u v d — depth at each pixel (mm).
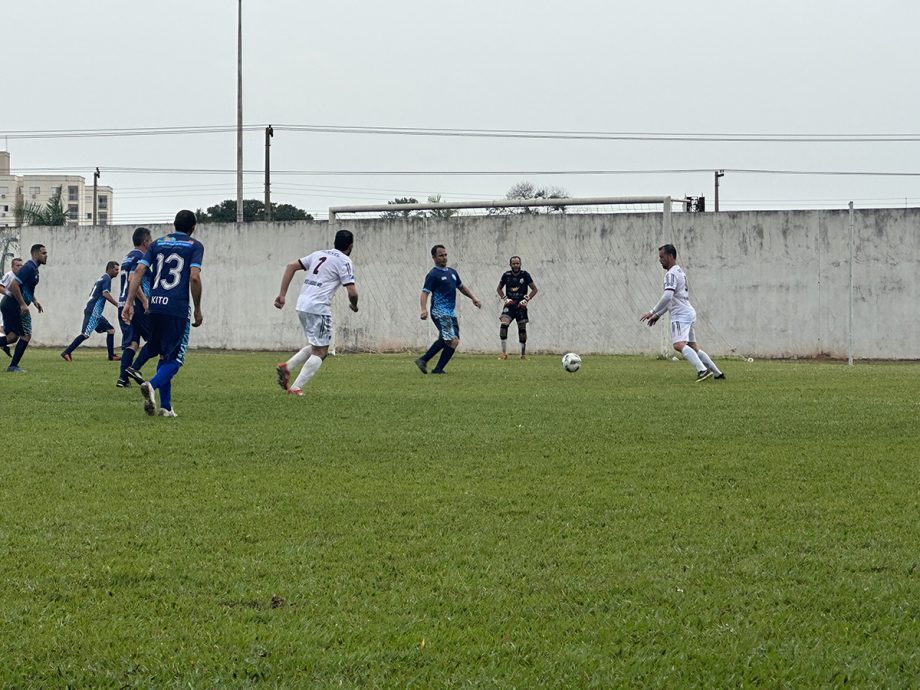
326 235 40344
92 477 10820
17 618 6285
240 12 59375
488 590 6922
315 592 6867
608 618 6387
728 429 14531
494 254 38781
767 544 8180
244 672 5457
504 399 18672
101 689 5258
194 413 16312
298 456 12188
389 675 5461
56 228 43438
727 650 5852
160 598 6727
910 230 35719
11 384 21734
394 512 9242
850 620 6383
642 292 37625
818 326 36438
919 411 16781
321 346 19453
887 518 9062
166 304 15734
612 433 14109
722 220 37000
